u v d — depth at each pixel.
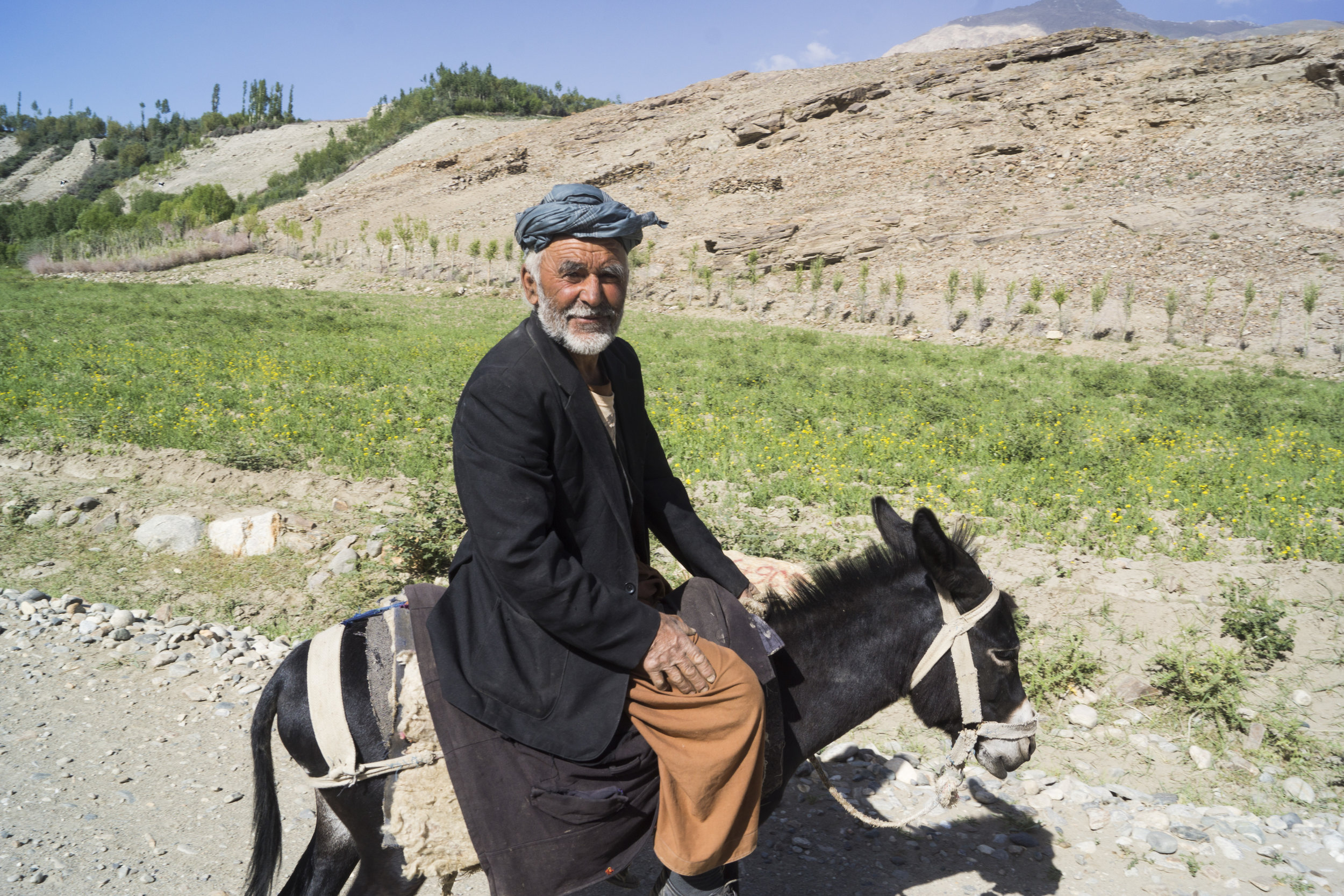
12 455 9.61
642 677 2.18
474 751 2.16
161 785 4.14
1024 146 49.47
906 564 2.66
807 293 40.31
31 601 6.29
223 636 5.89
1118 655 5.61
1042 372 22.59
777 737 2.37
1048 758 4.68
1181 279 34.41
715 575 2.56
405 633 2.31
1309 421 15.02
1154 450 11.80
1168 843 3.82
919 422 13.33
